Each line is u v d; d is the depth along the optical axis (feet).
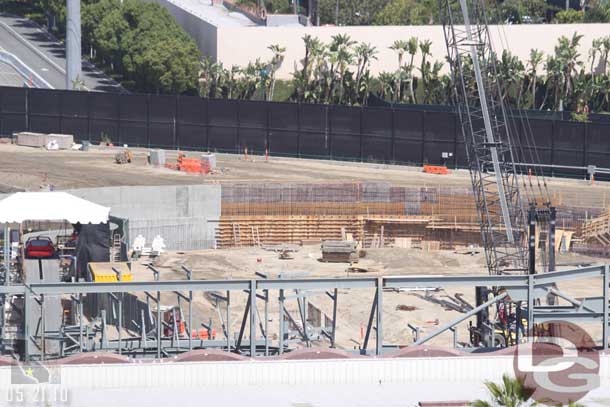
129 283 359.66
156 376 317.42
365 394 316.40
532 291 387.14
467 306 562.25
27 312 359.05
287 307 549.54
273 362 323.16
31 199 464.65
